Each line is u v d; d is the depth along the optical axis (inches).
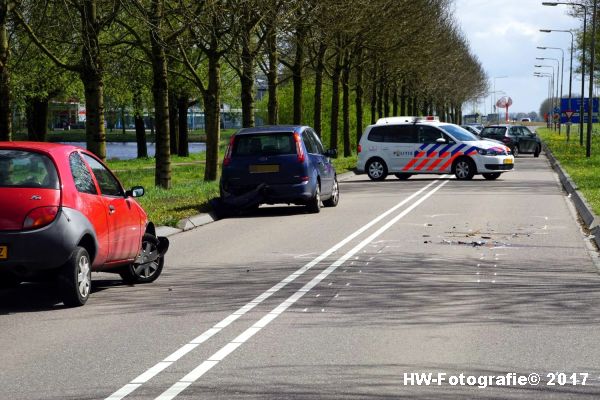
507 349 564.7
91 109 1674.5
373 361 534.0
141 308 721.6
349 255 1027.9
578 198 1699.1
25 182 716.7
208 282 852.6
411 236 1210.0
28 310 716.7
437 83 6151.6
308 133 1620.3
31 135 3602.4
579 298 745.6
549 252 1043.9
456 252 1048.2
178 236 1272.1
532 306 711.1
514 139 4215.1
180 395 459.8
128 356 552.4
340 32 2886.3
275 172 1523.1
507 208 1608.0
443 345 576.7
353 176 2847.0
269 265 959.0
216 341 594.2
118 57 2329.0
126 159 4165.8
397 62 4153.5
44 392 468.8
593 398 453.1
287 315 682.2
